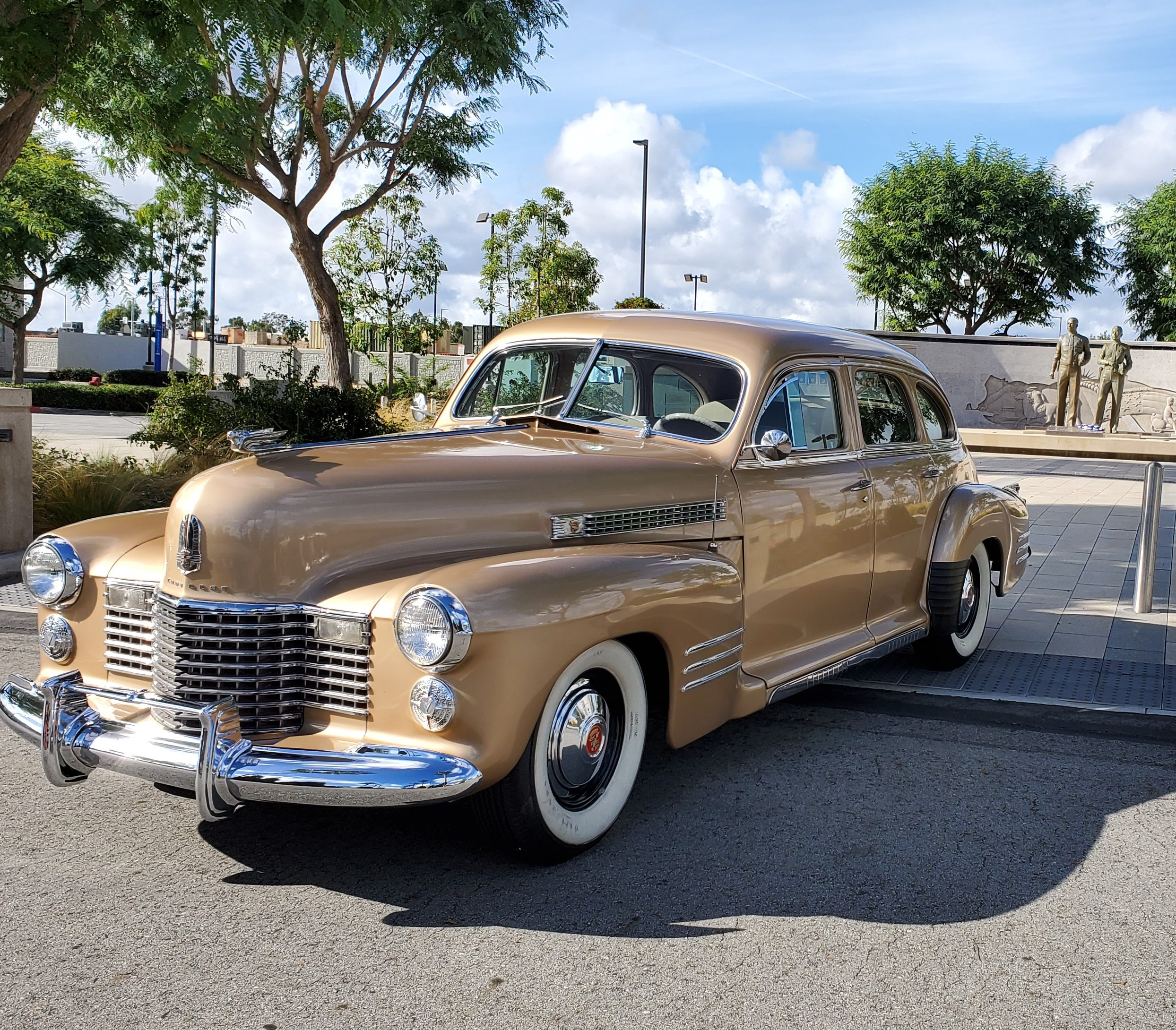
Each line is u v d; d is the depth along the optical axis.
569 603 3.12
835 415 4.76
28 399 8.24
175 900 3.12
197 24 7.80
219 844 3.51
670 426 4.30
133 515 3.88
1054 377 25.92
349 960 2.79
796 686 4.32
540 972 2.75
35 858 3.39
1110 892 3.26
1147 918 3.10
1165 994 2.69
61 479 9.52
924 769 4.32
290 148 16.03
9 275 32.41
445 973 2.74
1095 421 26.08
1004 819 3.82
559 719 3.28
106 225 33.81
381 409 19.28
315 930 2.95
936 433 5.74
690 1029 2.51
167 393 13.33
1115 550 9.90
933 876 3.35
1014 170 35.09
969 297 35.84
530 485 3.53
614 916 3.05
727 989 2.68
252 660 3.13
